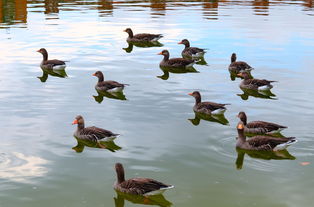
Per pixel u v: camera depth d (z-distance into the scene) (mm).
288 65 31719
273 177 15961
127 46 38625
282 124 20984
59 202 14312
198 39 40312
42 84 27656
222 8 59812
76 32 42688
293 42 38594
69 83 28031
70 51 35719
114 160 17391
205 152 18109
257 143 18078
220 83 28234
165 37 41875
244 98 25141
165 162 17156
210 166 16859
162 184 14375
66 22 47625
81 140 19422
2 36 40344
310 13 54781
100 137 19109
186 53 35344
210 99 24938
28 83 27781
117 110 23172
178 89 26922
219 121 21719
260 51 35750
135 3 64625
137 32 43156
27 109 23094
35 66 31703
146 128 20688
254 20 49438
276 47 36938
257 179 15828
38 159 17438
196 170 16516
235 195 14703
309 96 25250
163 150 18266
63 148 18547
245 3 65812
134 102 24484
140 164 16984
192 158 17516
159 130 20453
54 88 26891
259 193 14828
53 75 29766
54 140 19328
